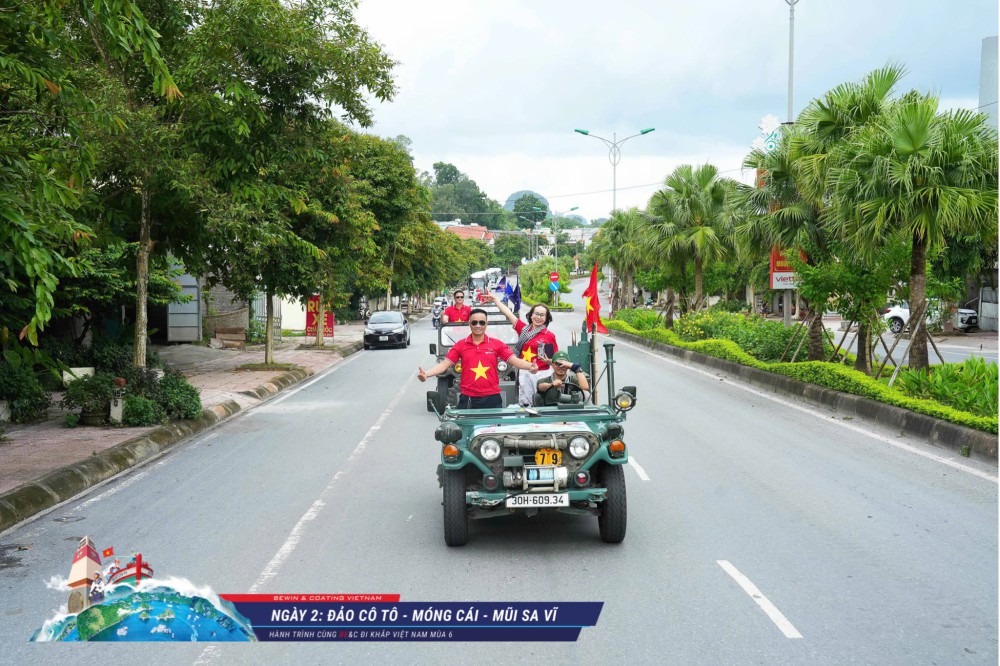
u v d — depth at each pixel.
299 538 7.73
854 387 15.20
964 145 14.04
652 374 22.55
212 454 12.19
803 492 9.28
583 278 143.75
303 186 16.88
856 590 6.18
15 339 8.02
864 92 17.03
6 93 8.36
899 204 13.98
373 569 6.83
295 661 5.15
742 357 21.75
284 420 15.48
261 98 14.04
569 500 7.14
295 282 23.12
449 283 112.88
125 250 16.72
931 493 9.21
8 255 7.20
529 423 7.38
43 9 7.60
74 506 9.14
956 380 14.47
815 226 19.34
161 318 30.59
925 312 15.41
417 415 15.77
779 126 24.70
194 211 14.36
